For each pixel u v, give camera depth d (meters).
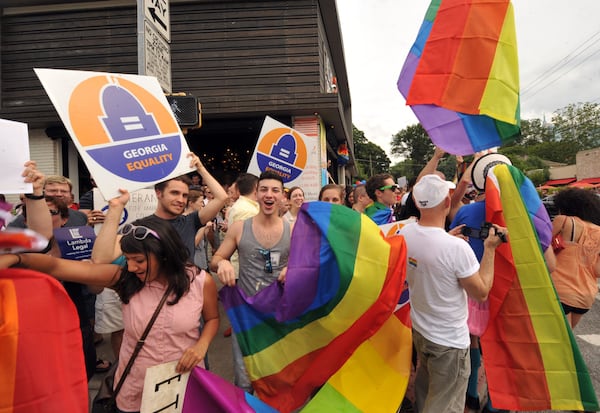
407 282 2.23
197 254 4.55
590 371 3.23
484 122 2.41
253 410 1.69
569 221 2.97
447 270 2.00
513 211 2.41
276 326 2.04
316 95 8.04
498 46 2.35
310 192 7.61
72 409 1.38
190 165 2.39
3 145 1.53
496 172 2.49
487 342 2.45
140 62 3.21
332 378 1.99
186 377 1.69
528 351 2.32
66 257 2.51
